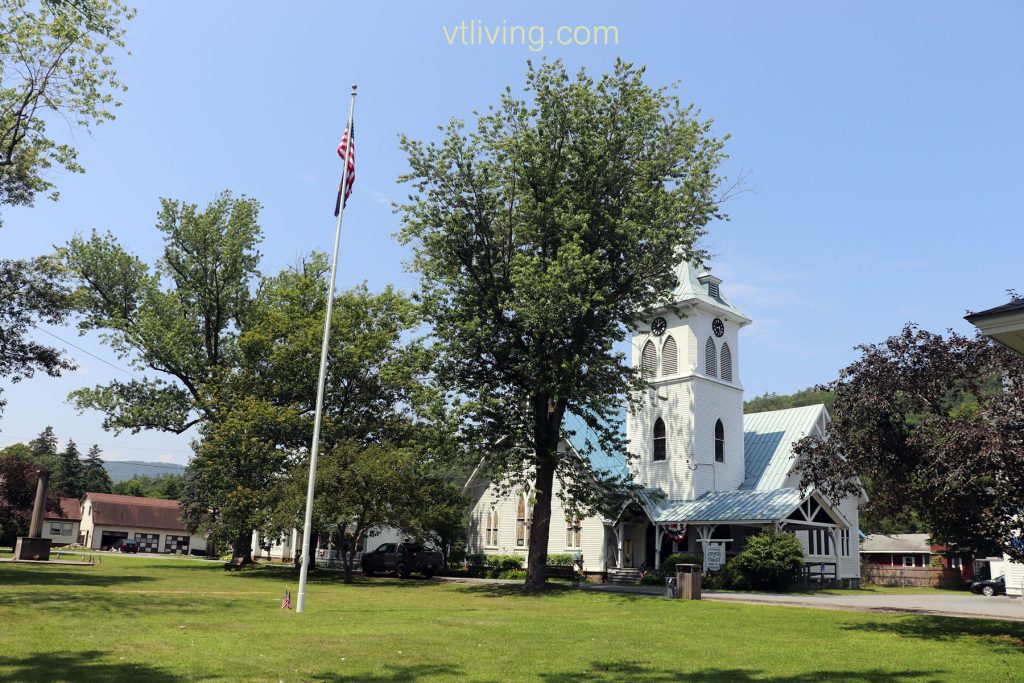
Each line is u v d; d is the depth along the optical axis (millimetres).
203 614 19234
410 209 30562
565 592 30406
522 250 31219
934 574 50406
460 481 50344
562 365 28859
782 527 37719
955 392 20219
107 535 97062
